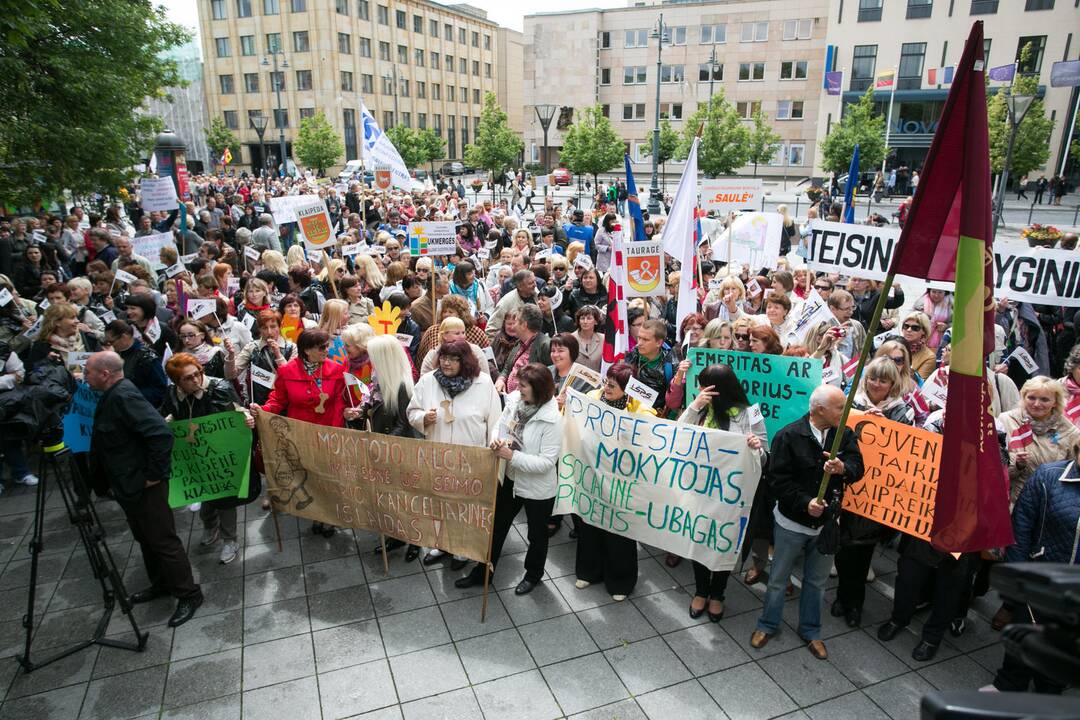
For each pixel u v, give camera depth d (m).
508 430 5.16
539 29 67.56
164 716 4.12
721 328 6.13
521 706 4.17
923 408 5.50
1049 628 1.40
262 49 67.12
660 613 5.10
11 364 6.88
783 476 4.39
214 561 5.77
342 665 4.53
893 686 4.36
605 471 5.23
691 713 4.12
